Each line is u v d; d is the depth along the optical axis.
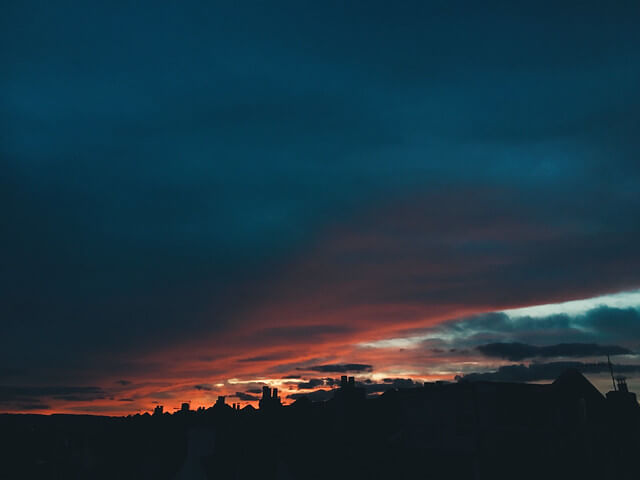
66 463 44.06
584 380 28.38
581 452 26.47
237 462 31.56
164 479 36.59
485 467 24.84
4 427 48.69
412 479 27.11
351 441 31.36
